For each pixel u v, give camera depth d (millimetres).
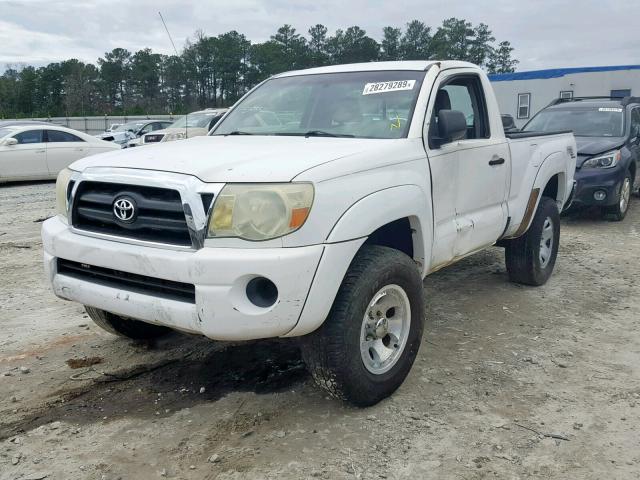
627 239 8945
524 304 5906
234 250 3213
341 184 3482
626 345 4934
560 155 6289
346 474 3191
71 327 5227
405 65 4828
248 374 4328
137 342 4883
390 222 3844
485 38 77062
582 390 4145
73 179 3770
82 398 3982
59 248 3760
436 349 4812
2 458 3309
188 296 3322
